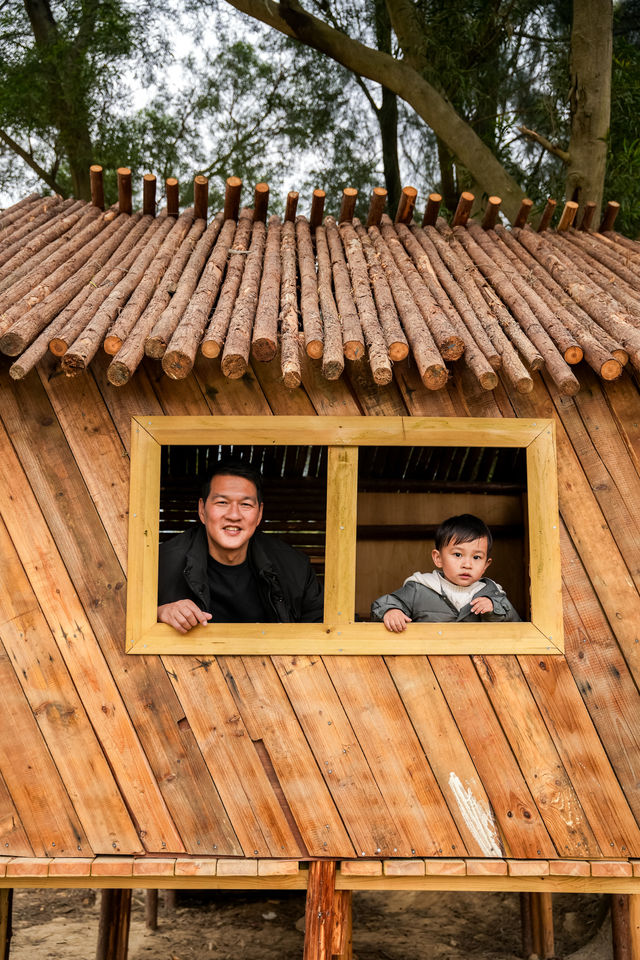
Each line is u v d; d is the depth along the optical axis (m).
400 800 3.12
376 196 4.44
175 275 3.54
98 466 3.22
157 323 3.05
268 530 4.99
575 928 5.27
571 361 3.09
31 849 3.12
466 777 3.13
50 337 2.94
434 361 2.91
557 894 5.73
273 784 3.12
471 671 3.17
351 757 3.13
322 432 3.20
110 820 3.12
